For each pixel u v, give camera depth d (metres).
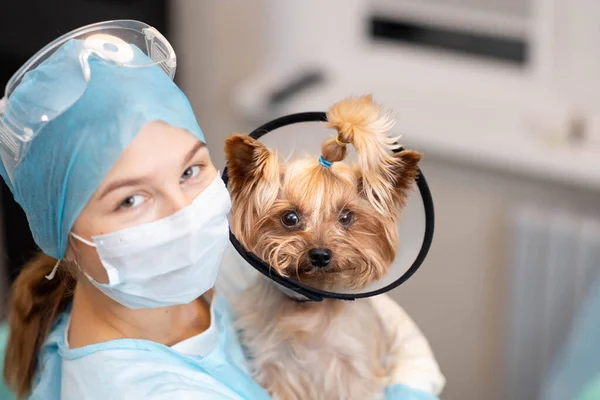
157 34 1.04
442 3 2.44
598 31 2.25
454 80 2.49
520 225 2.25
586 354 1.90
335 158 1.12
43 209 0.98
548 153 2.19
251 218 1.15
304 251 1.15
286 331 1.26
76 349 1.04
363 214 1.18
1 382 1.31
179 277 0.99
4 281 2.27
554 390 1.90
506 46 2.42
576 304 2.25
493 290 2.44
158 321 1.08
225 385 1.08
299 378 1.28
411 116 2.38
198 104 2.63
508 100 2.41
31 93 0.94
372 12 2.55
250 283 1.30
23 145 0.94
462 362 2.59
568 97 2.36
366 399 1.29
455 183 2.36
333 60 2.62
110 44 0.96
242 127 2.57
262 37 2.52
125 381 0.99
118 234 0.94
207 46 2.54
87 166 0.92
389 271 1.19
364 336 1.31
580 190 2.23
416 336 1.40
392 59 2.56
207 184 0.99
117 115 0.91
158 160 0.92
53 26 2.14
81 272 1.02
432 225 1.13
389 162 1.12
